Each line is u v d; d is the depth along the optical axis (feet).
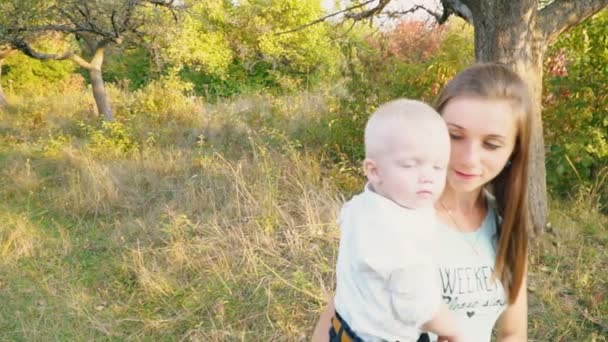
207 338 13.29
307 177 20.56
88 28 38.88
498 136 4.60
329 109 27.50
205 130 32.65
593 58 19.36
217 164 23.15
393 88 23.44
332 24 24.71
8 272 16.51
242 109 37.14
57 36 46.60
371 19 21.06
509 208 5.09
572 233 16.69
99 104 41.60
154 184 22.80
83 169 24.63
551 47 20.38
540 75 14.89
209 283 15.24
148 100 40.91
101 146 28.96
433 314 4.33
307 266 15.58
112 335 13.79
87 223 20.20
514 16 14.07
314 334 5.61
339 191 20.48
